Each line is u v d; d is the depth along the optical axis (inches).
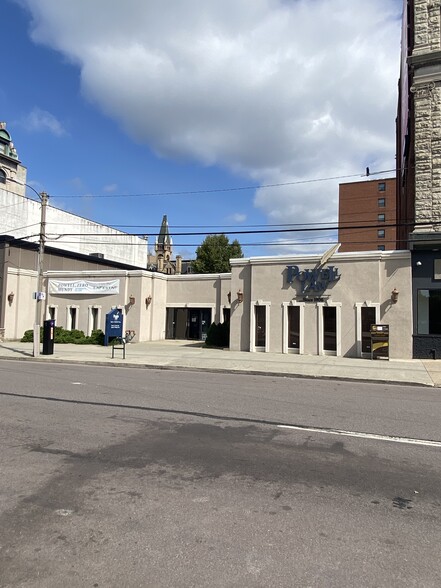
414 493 185.9
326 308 814.5
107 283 1133.7
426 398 418.3
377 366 646.5
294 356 778.8
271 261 858.8
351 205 3496.6
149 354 804.0
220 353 825.5
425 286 749.9
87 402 365.7
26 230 1533.0
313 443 256.2
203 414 327.0
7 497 176.6
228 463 219.6
